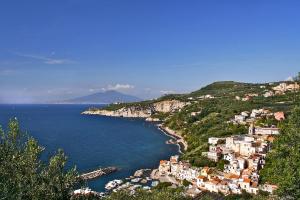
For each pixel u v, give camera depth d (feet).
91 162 565.94
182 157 582.35
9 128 101.09
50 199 97.55
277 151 128.16
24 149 100.37
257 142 562.25
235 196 358.02
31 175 94.99
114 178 466.29
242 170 453.17
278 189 119.34
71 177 105.40
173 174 484.33
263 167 452.35
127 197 198.49
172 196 228.02
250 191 378.12
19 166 95.20
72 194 107.45
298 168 111.86
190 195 353.51
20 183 89.97
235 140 581.12
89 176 464.24
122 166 543.80
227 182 398.42
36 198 92.63
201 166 518.37
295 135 124.67
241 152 554.05
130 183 437.58
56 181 101.30
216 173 461.78
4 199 82.58
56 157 104.99
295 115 131.95
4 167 92.58
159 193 225.97
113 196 195.11
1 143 97.76
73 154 631.97
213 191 393.91
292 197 118.11
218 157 533.96
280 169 122.93
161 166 502.38
